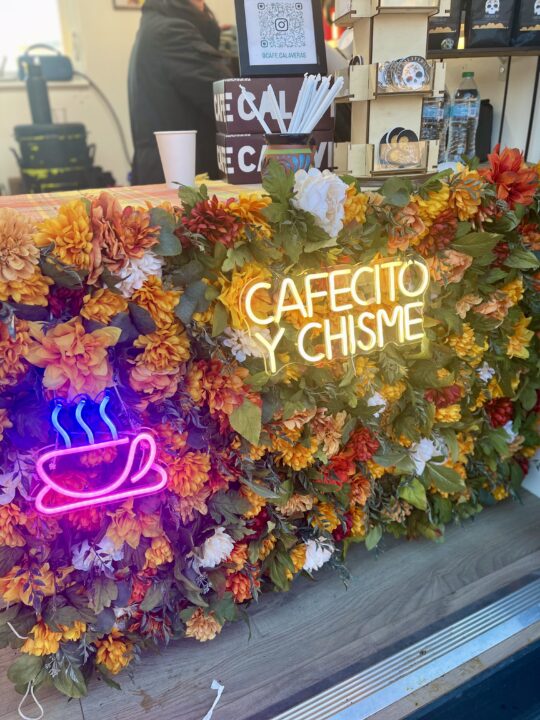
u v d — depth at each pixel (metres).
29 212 1.19
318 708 1.21
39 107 2.87
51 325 0.96
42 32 2.98
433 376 1.37
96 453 1.05
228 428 1.21
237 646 1.36
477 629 1.38
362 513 1.49
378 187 1.37
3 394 0.98
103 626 1.17
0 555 1.07
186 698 1.24
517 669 1.33
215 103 1.70
